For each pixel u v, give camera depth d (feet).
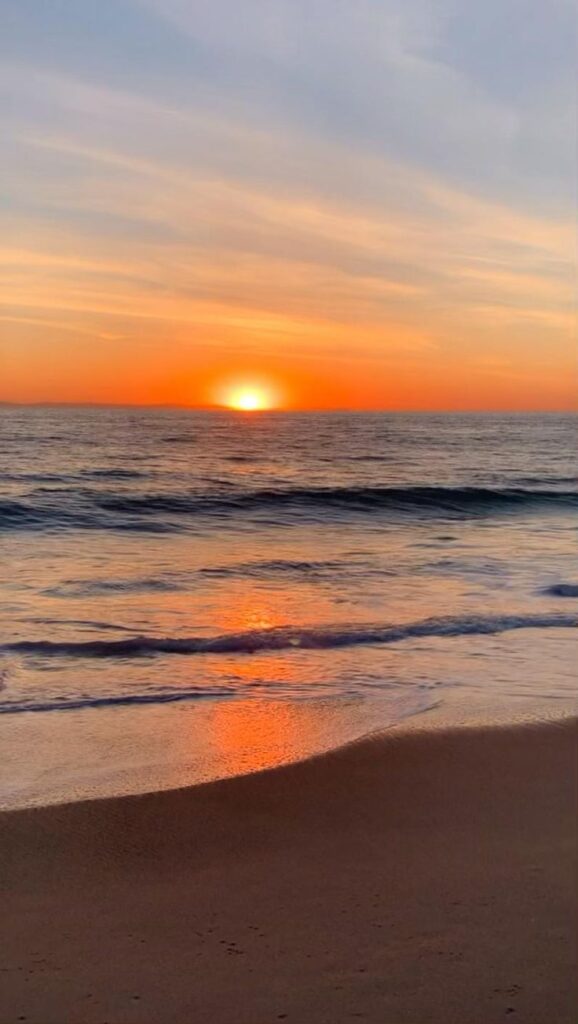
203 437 206.39
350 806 15.48
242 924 11.41
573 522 70.95
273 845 13.88
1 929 11.32
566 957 10.55
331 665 26.84
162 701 22.79
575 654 28.22
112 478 101.04
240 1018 9.45
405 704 22.38
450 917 11.53
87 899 12.14
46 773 17.30
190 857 13.46
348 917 11.55
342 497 81.20
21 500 74.59
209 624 32.91
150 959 10.61
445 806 15.43
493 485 100.58
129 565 47.19
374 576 44.24
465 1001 9.70
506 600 37.99
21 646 28.58
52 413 469.98
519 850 13.62
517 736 19.26
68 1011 9.59
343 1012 9.53
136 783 16.70
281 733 19.98
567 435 242.99
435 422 365.61
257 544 56.70
